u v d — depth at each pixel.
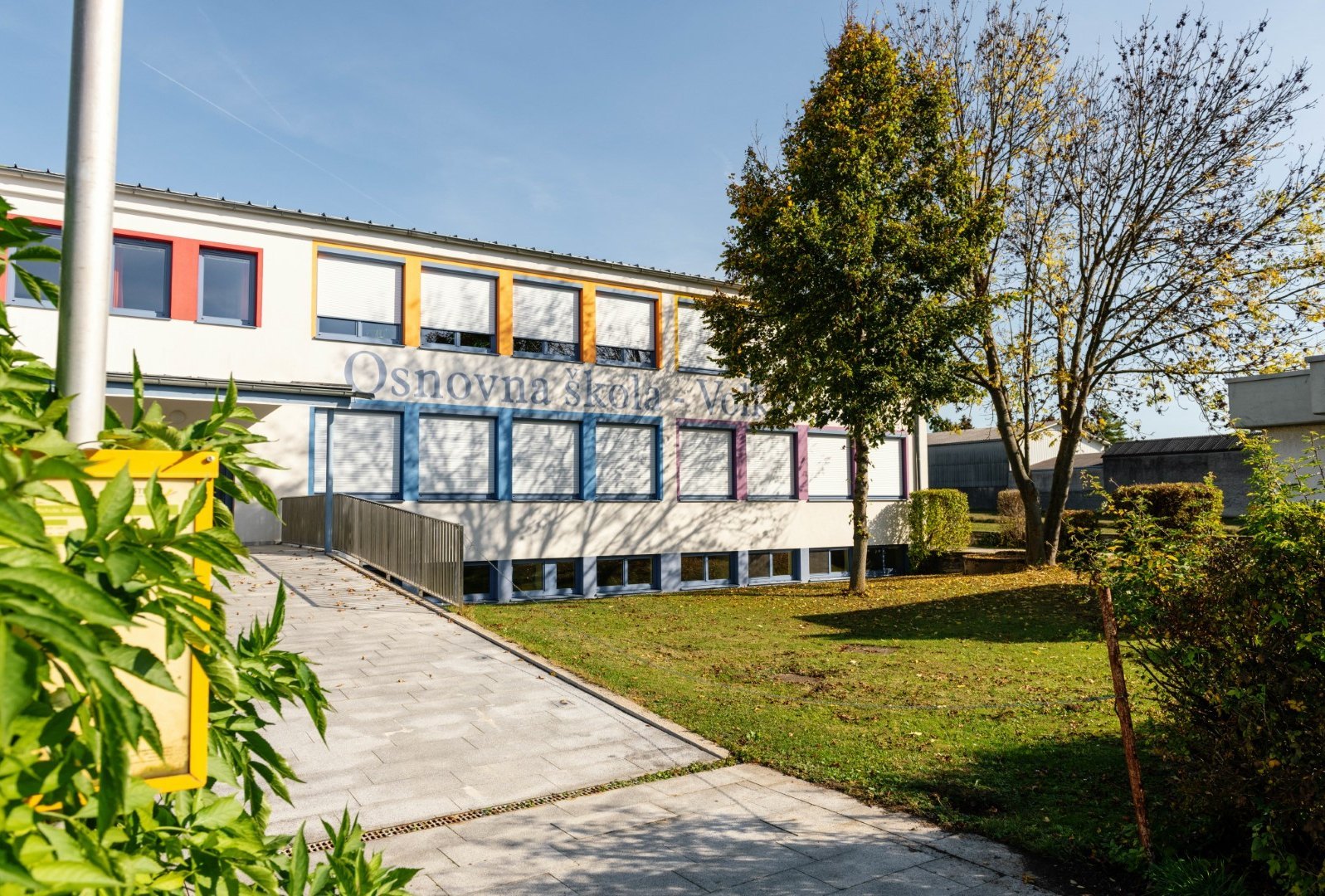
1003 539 30.16
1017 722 7.94
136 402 1.60
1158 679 4.96
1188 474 35.62
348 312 18.36
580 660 10.60
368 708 8.28
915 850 5.23
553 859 5.13
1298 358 19.84
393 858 5.14
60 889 0.99
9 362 1.52
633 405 22.33
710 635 13.91
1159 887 4.52
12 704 0.84
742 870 4.96
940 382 18.45
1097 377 22.70
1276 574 4.40
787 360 19.17
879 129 18.47
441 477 19.38
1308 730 4.15
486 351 20.02
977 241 19.02
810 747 7.28
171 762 1.42
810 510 25.53
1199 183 20.56
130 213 16.03
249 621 11.21
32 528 0.94
